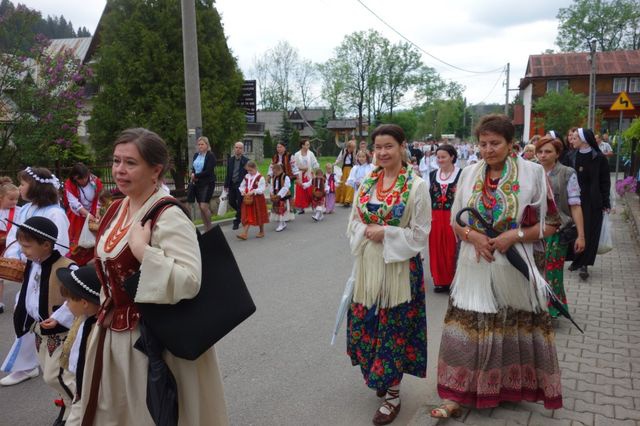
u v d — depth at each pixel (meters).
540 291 3.09
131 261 2.27
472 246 3.26
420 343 3.49
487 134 3.14
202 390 2.48
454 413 3.32
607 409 3.41
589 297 6.02
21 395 4.03
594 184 6.43
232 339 5.02
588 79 45.59
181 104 19.95
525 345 3.23
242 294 2.36
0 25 13.11
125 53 19.42
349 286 3.50
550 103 37.41
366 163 13.24
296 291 6.64
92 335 2.43
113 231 2.38
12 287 7.21
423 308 3.49
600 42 58.00
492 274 3.17
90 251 5.43
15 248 4.93
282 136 55.31
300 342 4.95
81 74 13.70
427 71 53.38
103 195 7.57
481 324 3.21
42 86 13.09
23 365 4.18
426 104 55.81
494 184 3.21
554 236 4.92
